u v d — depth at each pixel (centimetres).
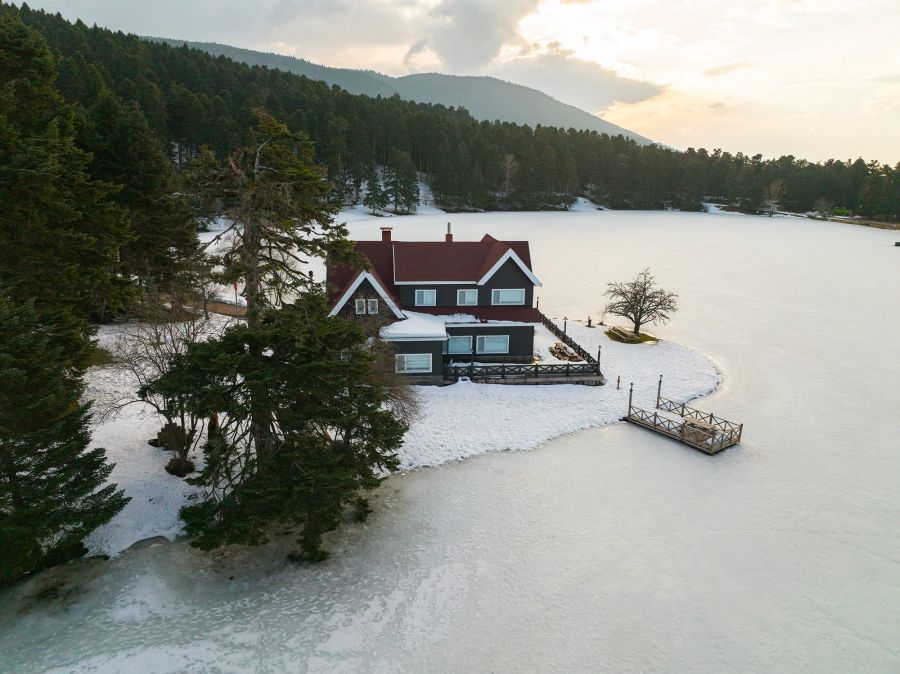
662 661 1719
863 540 2333
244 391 1938
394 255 4178
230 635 1759
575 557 2180
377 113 15912
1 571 1748
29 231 2612
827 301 6719
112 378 3216
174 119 10500
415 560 2136
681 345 4962
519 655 1725
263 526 2289
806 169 18838
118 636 1742
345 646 1731
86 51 12144
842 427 3400
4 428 1745
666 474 2816
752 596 2003
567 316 5803
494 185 16400
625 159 17788
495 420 3338
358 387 2138
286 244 2148
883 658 1750
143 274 4200
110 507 1962
